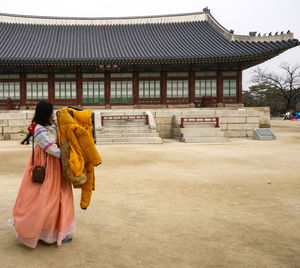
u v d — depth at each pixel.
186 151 13.79
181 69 30.70
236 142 18.94
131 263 3.05
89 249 3.41
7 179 7.50
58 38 34.34
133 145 17.28
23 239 3.38
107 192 6.15
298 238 3.73
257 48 28.92
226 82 30.66
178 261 3.10
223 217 4.57
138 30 37.16
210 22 37.88
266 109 26.77
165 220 4.44
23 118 22.03
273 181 7.21
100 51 31.23
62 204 3.46
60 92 30.28
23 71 29.75
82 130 3.37
